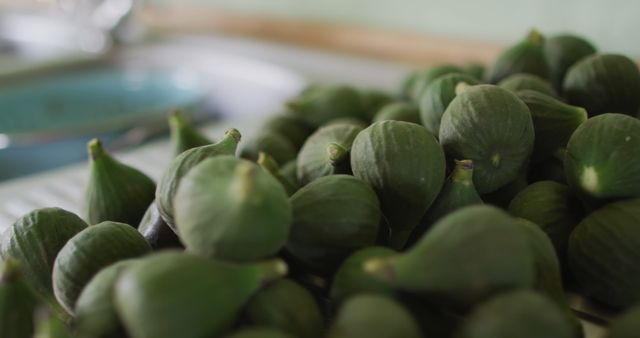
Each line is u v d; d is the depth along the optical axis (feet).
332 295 1.04
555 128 1.35
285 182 1.27
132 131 3.13
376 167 1.19
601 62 1.51
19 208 1.89
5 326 1.00
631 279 1.10
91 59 4.59
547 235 1.17
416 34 4.32
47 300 1.23
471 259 0.93
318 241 1.09
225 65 4.44
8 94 3.90
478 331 0.87
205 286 0.92
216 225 0.96
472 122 1.23
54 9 5.67
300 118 1.92
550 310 0.88
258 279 0.96
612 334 0.91
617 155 1.17
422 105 1.48
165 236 1.24
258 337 0.88
